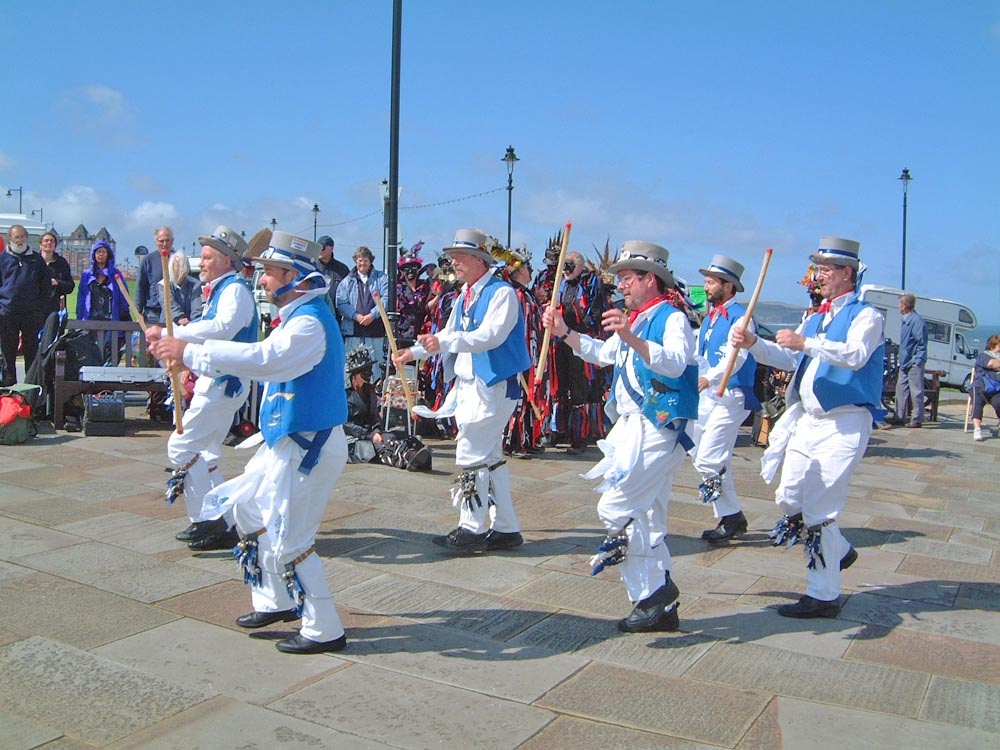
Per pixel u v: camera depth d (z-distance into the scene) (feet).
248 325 17.13
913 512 24.18
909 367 44.65
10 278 31.89
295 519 12.93
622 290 14.62
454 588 16.35
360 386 27.07
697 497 24.57
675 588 14.46
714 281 20.34
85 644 13.28
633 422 14.10
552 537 19.90
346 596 15.79
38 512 20.16
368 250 31.83
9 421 27.14
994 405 40.11
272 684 12.21
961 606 16.22
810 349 14.64
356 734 10.94
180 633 13.80
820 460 15.16
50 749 10.31
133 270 44.50
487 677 12.65
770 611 15.65
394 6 29.89
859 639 14.46
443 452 28.71
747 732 11.27
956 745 11.04
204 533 17.74
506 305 17.75
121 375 29.76
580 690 12.32
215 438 17.92
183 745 10.53
